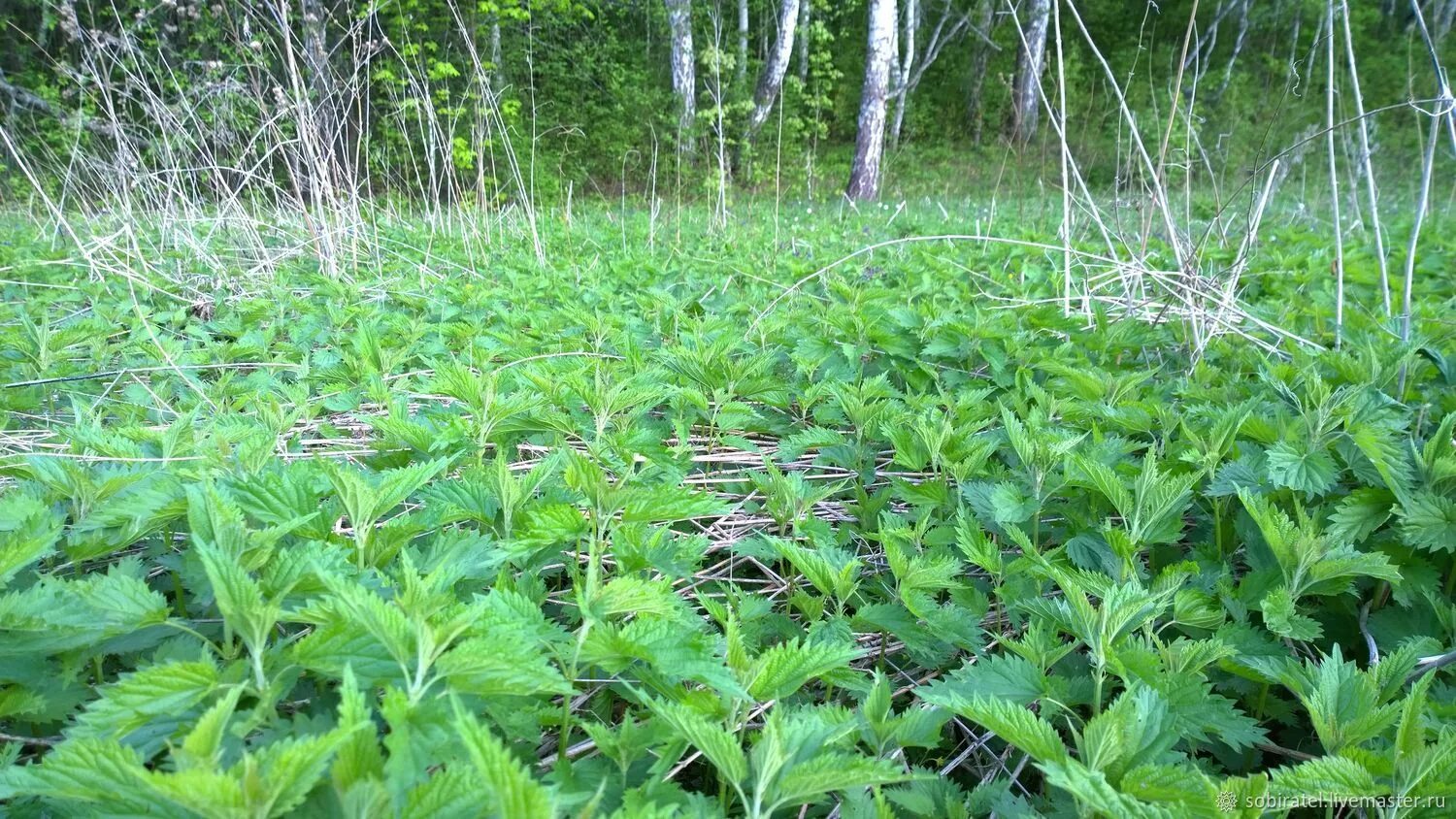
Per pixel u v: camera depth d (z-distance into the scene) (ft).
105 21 27.99
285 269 19.03
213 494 4.33
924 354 10.88
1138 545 5.84
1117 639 4.75
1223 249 20.48
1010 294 16.14
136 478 5.48
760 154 61.72
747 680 4.13
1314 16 60.39
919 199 53.01
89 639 3.93
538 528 4.81
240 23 22.47
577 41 66.03
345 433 9.20
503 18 48.75
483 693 3.33
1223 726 4.31
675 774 4.79
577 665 4.10
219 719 2.79
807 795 3.46
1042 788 4.78
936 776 4.09
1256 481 6.41
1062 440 7.18
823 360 10.63
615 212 44.73
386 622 3.27
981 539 5.99
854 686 4.66
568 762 3.98
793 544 5.38
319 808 3.08
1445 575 6.07
